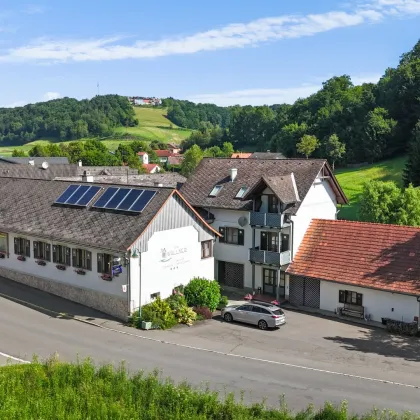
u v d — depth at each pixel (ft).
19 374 67.15
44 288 124.47
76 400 60.44
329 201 140.67
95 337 96.58
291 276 125.70
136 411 58.90
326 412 58.23
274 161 143.84
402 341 99.76
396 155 350.84
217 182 145.28
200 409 60.29
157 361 84.84
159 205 111.24
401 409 68.23
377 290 110.83
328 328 107.76
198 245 121.70
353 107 391.86
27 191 142.31
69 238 115.44
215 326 107.55
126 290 105.70
